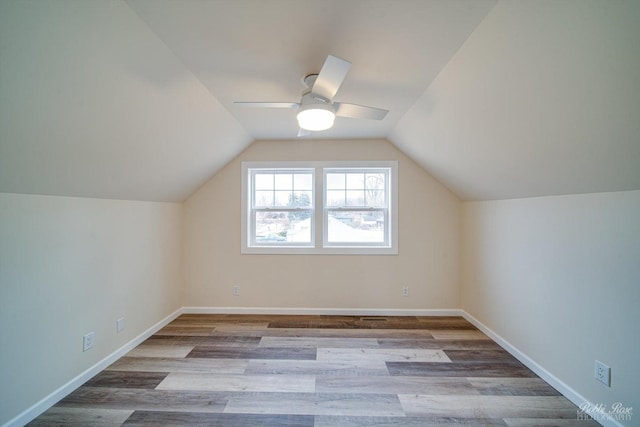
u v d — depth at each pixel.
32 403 1.70
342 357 2.45
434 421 1.71
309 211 3.58
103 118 1.63
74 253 2.00
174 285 3.35
